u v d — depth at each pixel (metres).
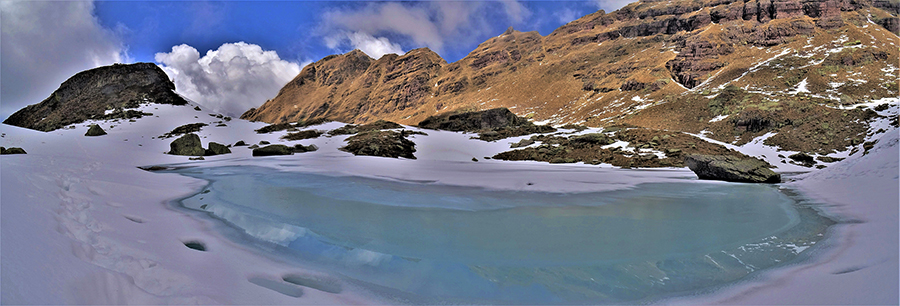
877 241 5.15
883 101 50.47
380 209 8.65
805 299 3.56
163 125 48.84
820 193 11.10
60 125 52.00
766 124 46.00
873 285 3.45
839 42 87.25
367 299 4.02
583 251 5.76
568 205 9.47
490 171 19.81
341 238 6.29
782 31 100.19
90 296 2.81
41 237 3.46
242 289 3.79
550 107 115.19
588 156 29.92
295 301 3.71
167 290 3.40
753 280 4.45
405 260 5.30
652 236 6.57
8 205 3.96
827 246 5.57
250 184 12.86
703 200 10.51
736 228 7.11
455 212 8.45
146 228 6.02
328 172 17.08
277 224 7.04
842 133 38.50
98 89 61.91
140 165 22.75
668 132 34.41
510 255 5.56
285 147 30.66
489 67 171.62
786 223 7.41
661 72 101.56
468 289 4.39
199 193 10.78
